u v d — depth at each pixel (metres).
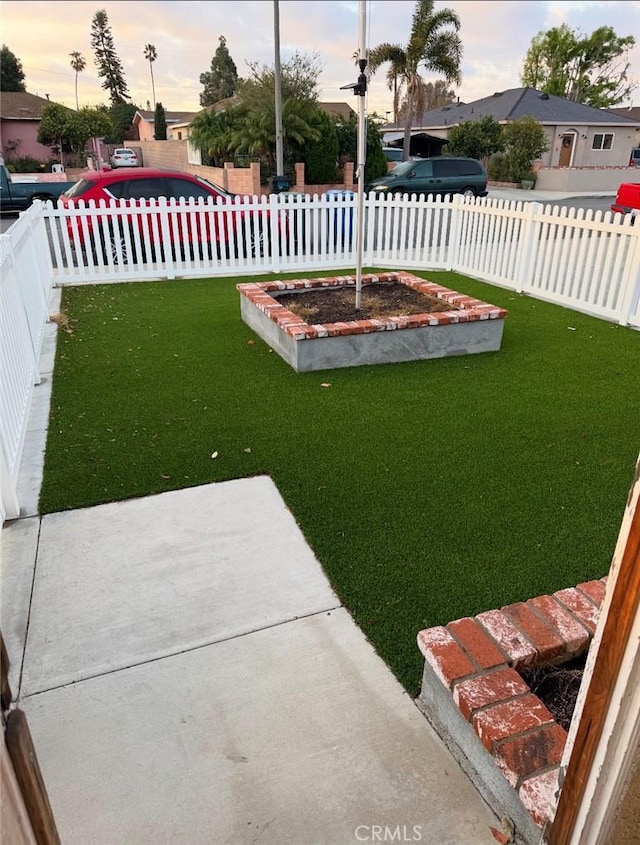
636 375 5.07
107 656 2.26
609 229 6.48
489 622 2.04
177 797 1.78
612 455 3.71
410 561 2.74
